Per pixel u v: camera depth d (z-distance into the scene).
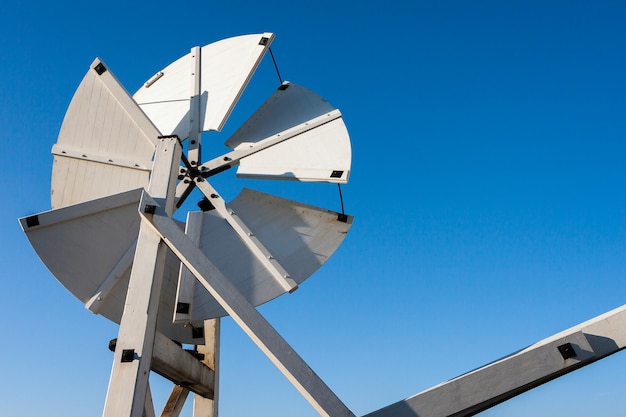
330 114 10.45
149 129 10.07
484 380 6.61
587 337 6.81
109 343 7.77
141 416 6.88
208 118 10.62
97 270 9.50
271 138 10.45
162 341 8.52
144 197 7.50
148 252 7.48
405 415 6.50
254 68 10.82
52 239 9.38
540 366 6.68
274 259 9.40
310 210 9.91
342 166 9.88
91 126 10.31
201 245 9.56
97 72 10.34
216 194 9.97
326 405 6.68
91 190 10.13
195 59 11.52
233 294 7.14
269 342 6.91
